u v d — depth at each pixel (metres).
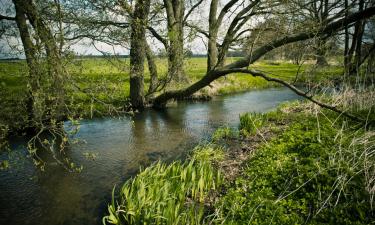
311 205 6.35
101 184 8.98
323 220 5.84
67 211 7.56
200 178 7.46
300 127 11.54
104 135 14.07
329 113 13.37
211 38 21.19
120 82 11.13
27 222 7.14
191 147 12.18
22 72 8.46
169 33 15.75
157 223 6.07
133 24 13.31
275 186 7.30
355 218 5.76
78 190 8.64
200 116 17.81
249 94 27.02
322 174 6.99
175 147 12.24
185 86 19.55
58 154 11.54
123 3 12.41
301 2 14.80
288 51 14.87
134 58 17.80
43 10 9.81
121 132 14.56
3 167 7.03
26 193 8.50
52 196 8.31
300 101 19.34
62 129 7.87
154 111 19.42
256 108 20.02
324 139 9.34
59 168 10.19
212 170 8.39
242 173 8.48
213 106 21.02
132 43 14.41
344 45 19.78
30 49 8.42
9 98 9.65
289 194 6.53
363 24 18.55
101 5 11.96
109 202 7.94
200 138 13.37
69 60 8.79
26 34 9.45
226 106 20.98
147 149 12.05
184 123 16.19
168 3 20.55
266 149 9.50
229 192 7.35
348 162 7.09
